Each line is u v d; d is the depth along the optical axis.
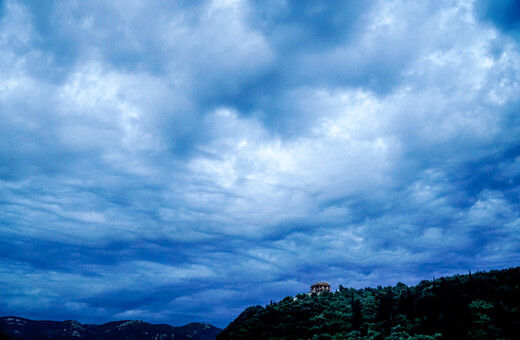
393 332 143.88
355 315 172.50
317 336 156.50
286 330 174.00
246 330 186.50
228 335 192.00
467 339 123.75
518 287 148.12
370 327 158.00
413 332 141.12
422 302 159.75
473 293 157.25
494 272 175.12
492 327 125.25
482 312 139.25
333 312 184.75
